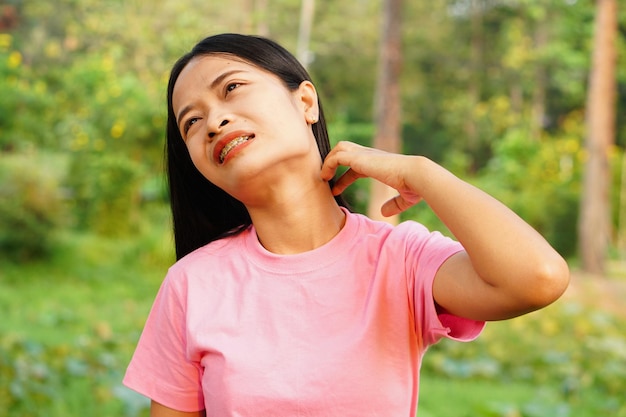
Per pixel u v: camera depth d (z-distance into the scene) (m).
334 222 1.72
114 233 13.57
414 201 1.60
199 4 16.64
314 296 1.63
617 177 19.53
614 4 15.97
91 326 8.54
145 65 15.73
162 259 12.46
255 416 1.57
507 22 25.61
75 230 13.61
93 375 6.12
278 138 1.64
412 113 27.12
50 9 16.28
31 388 5.29
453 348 8.12
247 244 1.73
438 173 1.53
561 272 1.41
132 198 13.76
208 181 1.94
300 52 20.89
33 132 13.93
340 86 26.19
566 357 8.01
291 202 1.68
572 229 17.58
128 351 7.38
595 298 12.02
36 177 12.16
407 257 1.63
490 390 6.79
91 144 13.95
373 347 1.59
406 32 26.61
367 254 1.66
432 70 26.94
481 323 1.58
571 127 21.19
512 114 24.83
